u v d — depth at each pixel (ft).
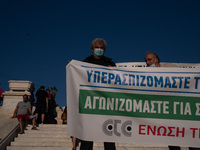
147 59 13.88
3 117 35.27
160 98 11.45
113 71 11.78
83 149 12.91
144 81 11.61
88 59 13.28
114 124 11.35
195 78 11.52
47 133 30.73
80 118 11.46
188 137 11.15
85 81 11.66
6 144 26.25
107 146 12.48
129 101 11.48
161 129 11.24
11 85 40.11
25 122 33.14
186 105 11.35
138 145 26.35
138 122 11.33
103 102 11.50
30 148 26.16
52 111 37.88
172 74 11.64
